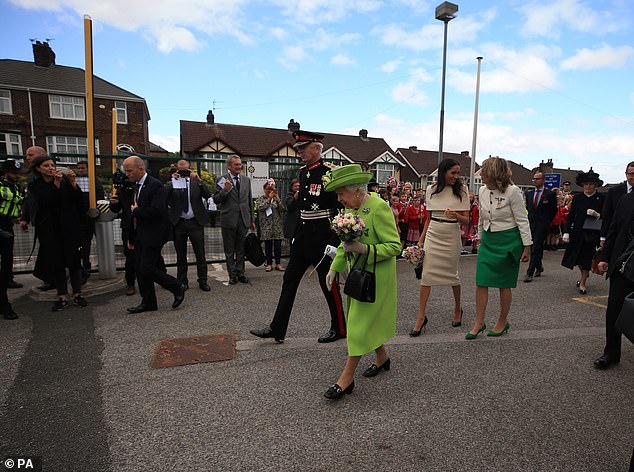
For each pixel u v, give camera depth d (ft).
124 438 8.39
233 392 10.31
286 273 13.53
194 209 20.12
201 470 7.42
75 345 13.37
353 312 9.99
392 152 117.50
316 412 9.39
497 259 13.78
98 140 92.02
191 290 20.74
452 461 7.68
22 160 31.17
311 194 13.09
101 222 21.02
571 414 9.36
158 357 12.42
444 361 12.27
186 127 104.47
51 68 92.94
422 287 14.67
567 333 14.88
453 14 42.63
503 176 13.43
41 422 8.98
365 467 7.50
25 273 23.34
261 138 109.29
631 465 6.79
